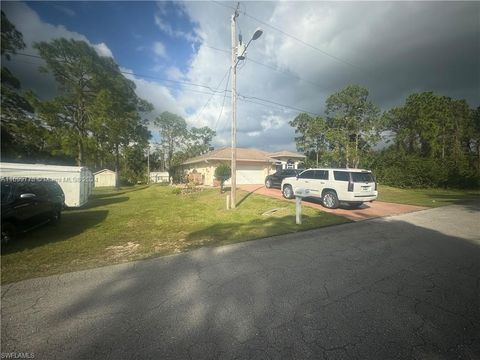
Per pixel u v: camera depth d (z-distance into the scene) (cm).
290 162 3262
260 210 1038
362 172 1049
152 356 229
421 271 424
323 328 268
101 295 344
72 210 1162
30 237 656
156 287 366
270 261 471
